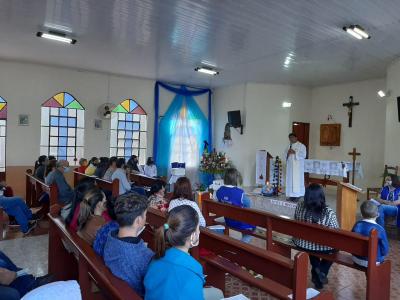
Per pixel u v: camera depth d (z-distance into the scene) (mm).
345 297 3385
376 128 9500
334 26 5496
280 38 6168
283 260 2105
